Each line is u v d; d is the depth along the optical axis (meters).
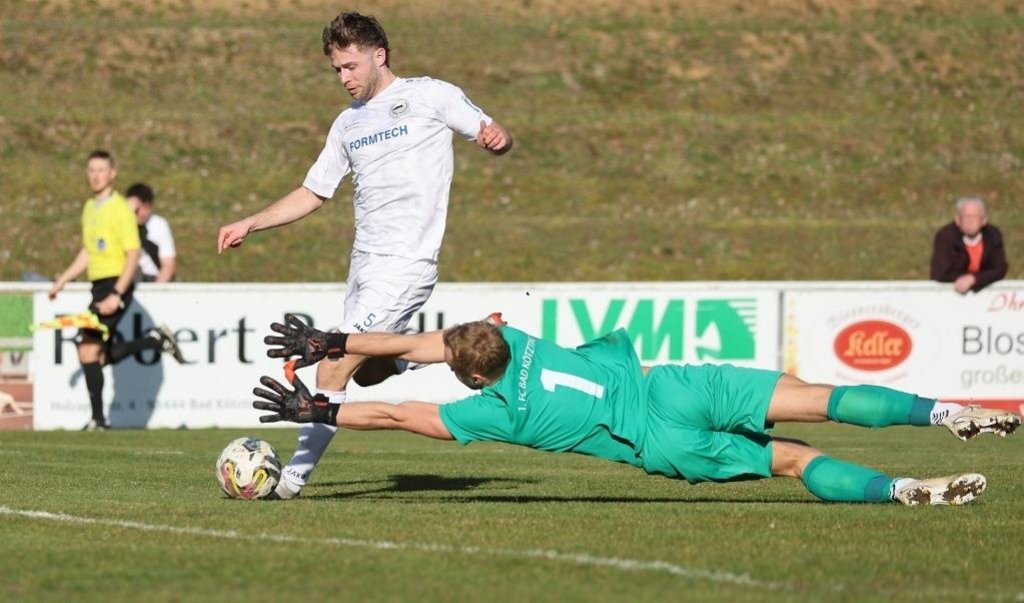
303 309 57.38
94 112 117.81
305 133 118.69
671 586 18.88
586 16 146.50
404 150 29.08
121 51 130.25
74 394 56.00
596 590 18.59
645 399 26.19
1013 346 60.66
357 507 27.08
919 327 60.22
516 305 57.94
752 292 59.25
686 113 127.50
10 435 51.34
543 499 29.84
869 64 138.25
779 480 34.34
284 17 142.62
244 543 22.23
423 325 57.38
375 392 57.25
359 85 29.22
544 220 104.75
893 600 18.20
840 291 59.69
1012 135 126.56
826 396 25.97
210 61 130.88
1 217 99.50
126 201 52.69
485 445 48.62
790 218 109.50
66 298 55.78
